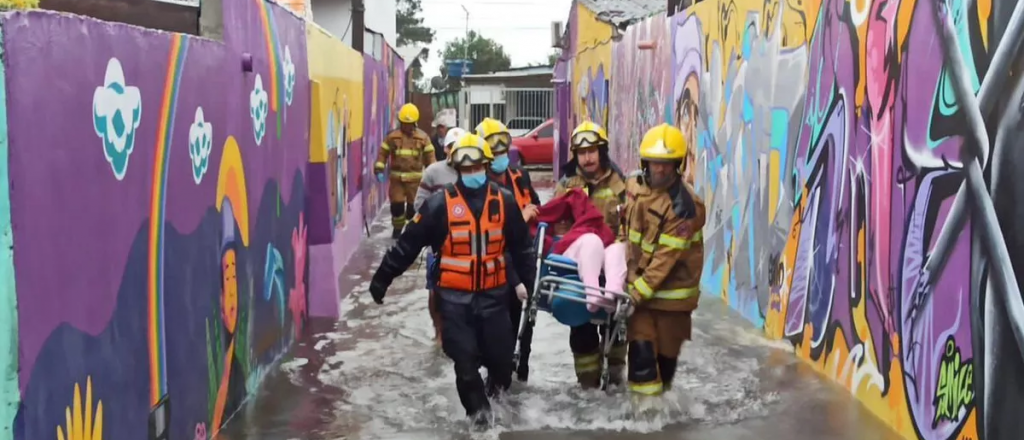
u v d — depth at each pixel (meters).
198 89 5.55
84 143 4.00
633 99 15.55
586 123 7.02
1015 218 4.61
